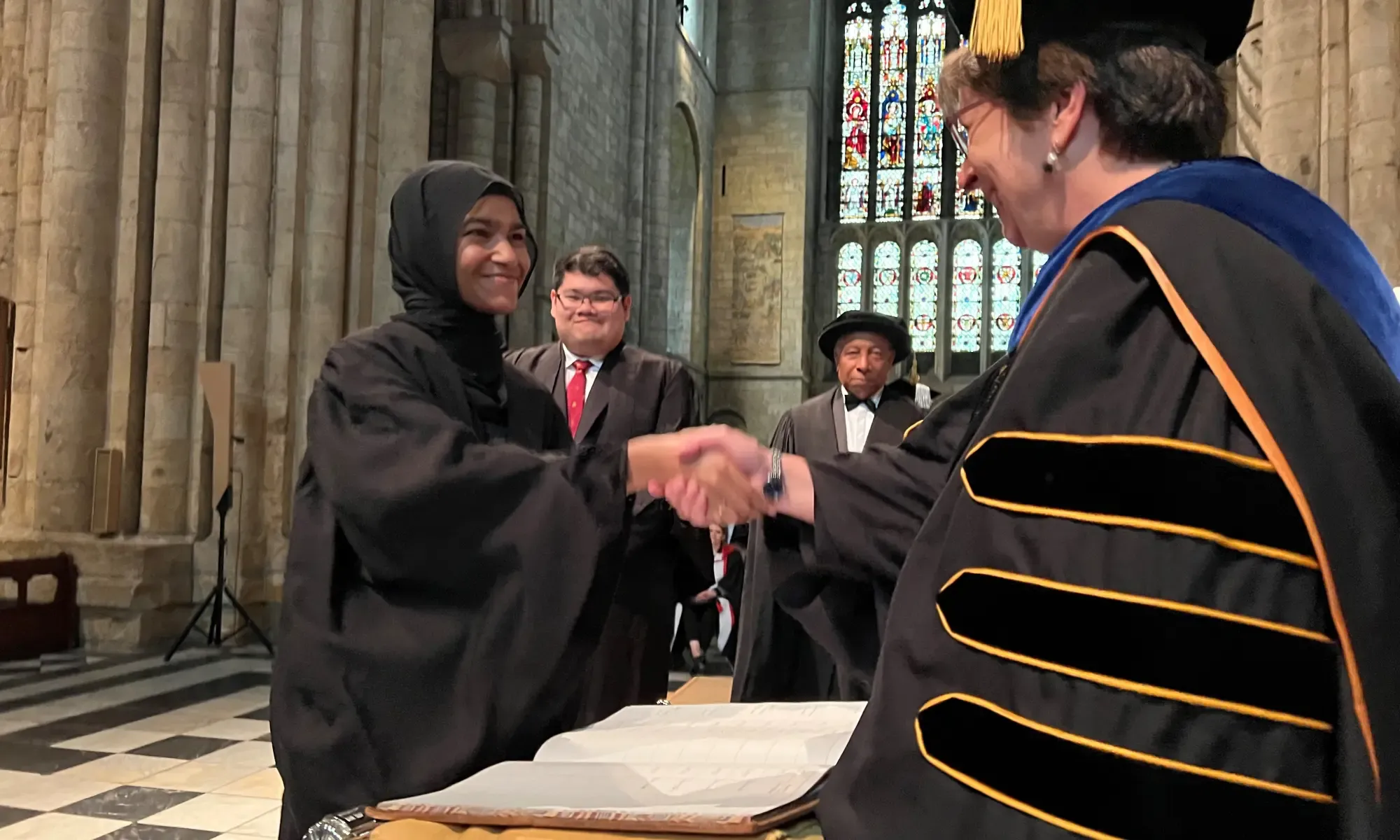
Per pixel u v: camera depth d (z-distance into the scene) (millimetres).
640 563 2684
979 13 1037
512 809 939
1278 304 824
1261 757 771
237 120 7766
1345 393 799
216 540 7570
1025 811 802
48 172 7590
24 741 4742
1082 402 873
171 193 7551
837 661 1480
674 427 3107
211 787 4059
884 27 23969
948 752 845
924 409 3900
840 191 23859
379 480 1287
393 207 1685
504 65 11500
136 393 7570
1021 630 840
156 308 7527
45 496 7344
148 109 7652
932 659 889
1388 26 4547
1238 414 825
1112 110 1009
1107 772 783
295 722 1314
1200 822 762
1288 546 788
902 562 1326
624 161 16406
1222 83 1047
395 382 1429
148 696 5734
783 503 1379
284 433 7816
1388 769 731
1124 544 818
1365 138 4555
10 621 6707
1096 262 931
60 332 7363
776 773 1076
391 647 1291
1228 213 903
